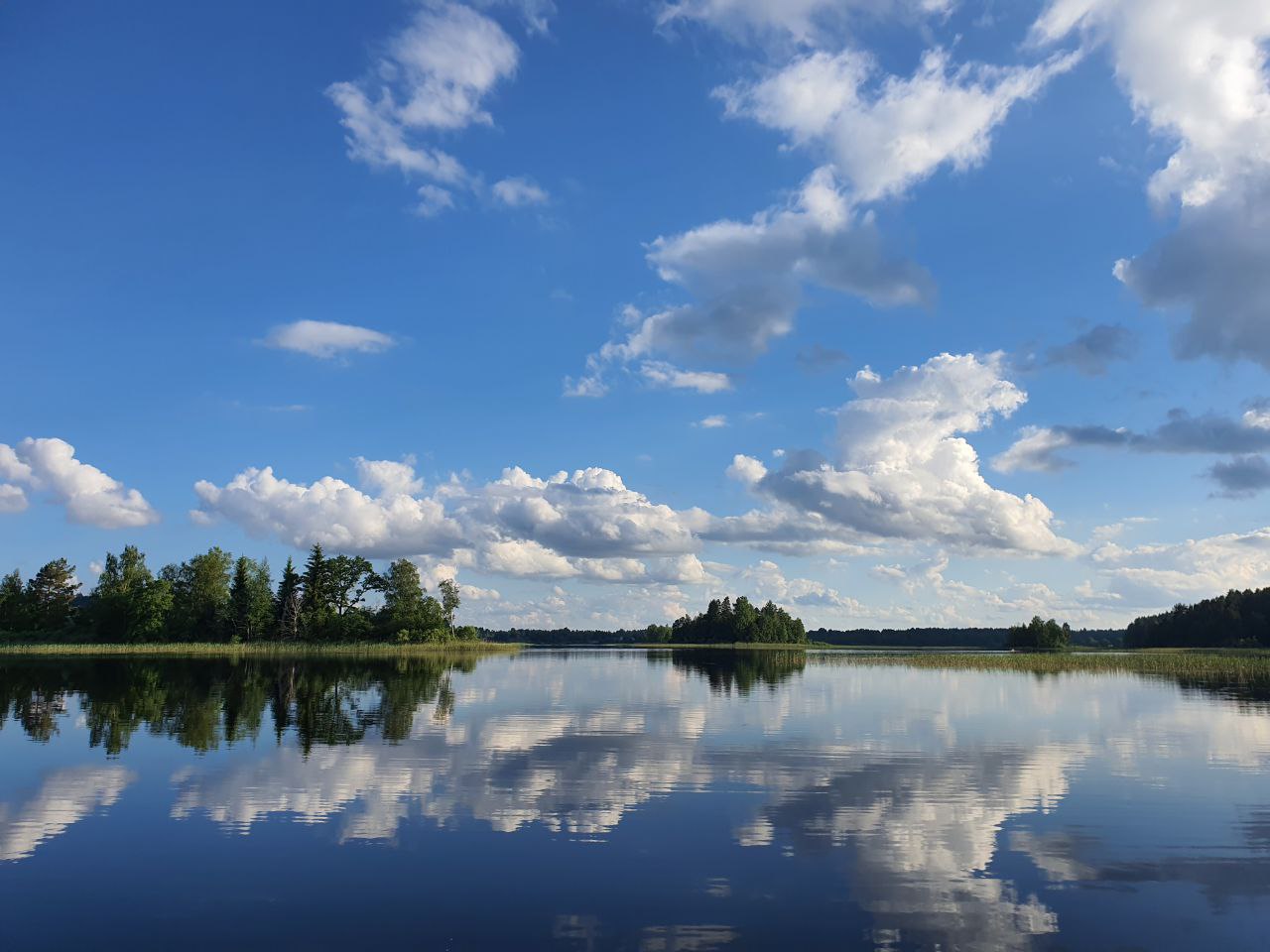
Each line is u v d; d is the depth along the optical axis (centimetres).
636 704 3709
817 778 1980
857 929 1083
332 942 1039
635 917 1119
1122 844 1457
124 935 1058
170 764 2117
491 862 1340
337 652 11288
